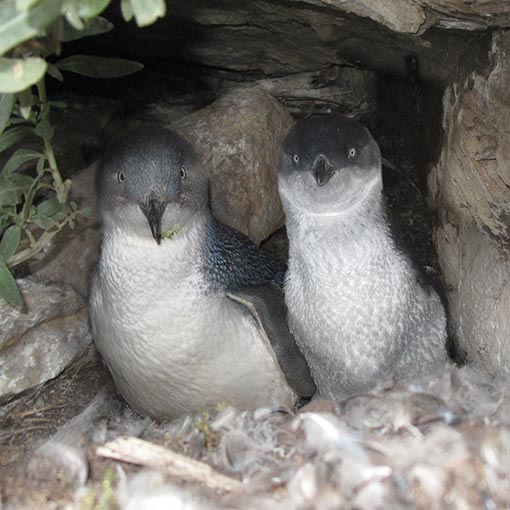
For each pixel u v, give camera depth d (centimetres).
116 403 95
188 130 111
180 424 82
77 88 118
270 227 112
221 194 108
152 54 115
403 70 102
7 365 91
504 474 73
